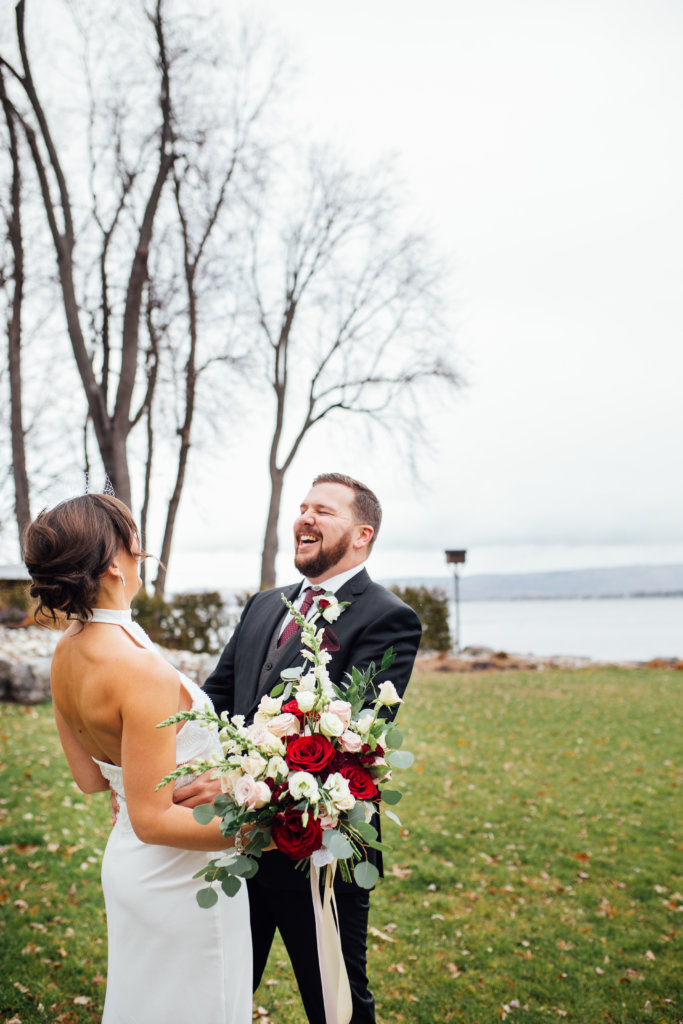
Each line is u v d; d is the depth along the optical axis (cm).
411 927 403
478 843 529
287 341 2108
